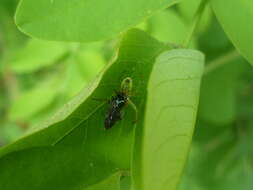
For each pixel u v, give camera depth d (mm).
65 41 142
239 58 255
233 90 257
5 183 144
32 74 278
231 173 270
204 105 255
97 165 149
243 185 269
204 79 256
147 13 145
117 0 145
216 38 255
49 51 229
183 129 123
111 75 142
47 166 146
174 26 212
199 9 161
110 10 144
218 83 256
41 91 235
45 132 139
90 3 144
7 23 277
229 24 154
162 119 124
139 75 145
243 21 153
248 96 271
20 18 141
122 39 144
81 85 227
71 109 135
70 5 143
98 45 226
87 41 143
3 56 281
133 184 138
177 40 211
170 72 128
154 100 125
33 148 143
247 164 270
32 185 146
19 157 143
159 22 211
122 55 143
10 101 294
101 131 146
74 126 143
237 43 152
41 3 142
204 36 255
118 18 144
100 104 142
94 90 139
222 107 255
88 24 143
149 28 209
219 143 268
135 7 145
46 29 142
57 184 147
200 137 265
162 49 147
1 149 139
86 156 148
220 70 256
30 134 138
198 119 260
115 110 143
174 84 127
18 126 297
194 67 129
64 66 231
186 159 121
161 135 122
